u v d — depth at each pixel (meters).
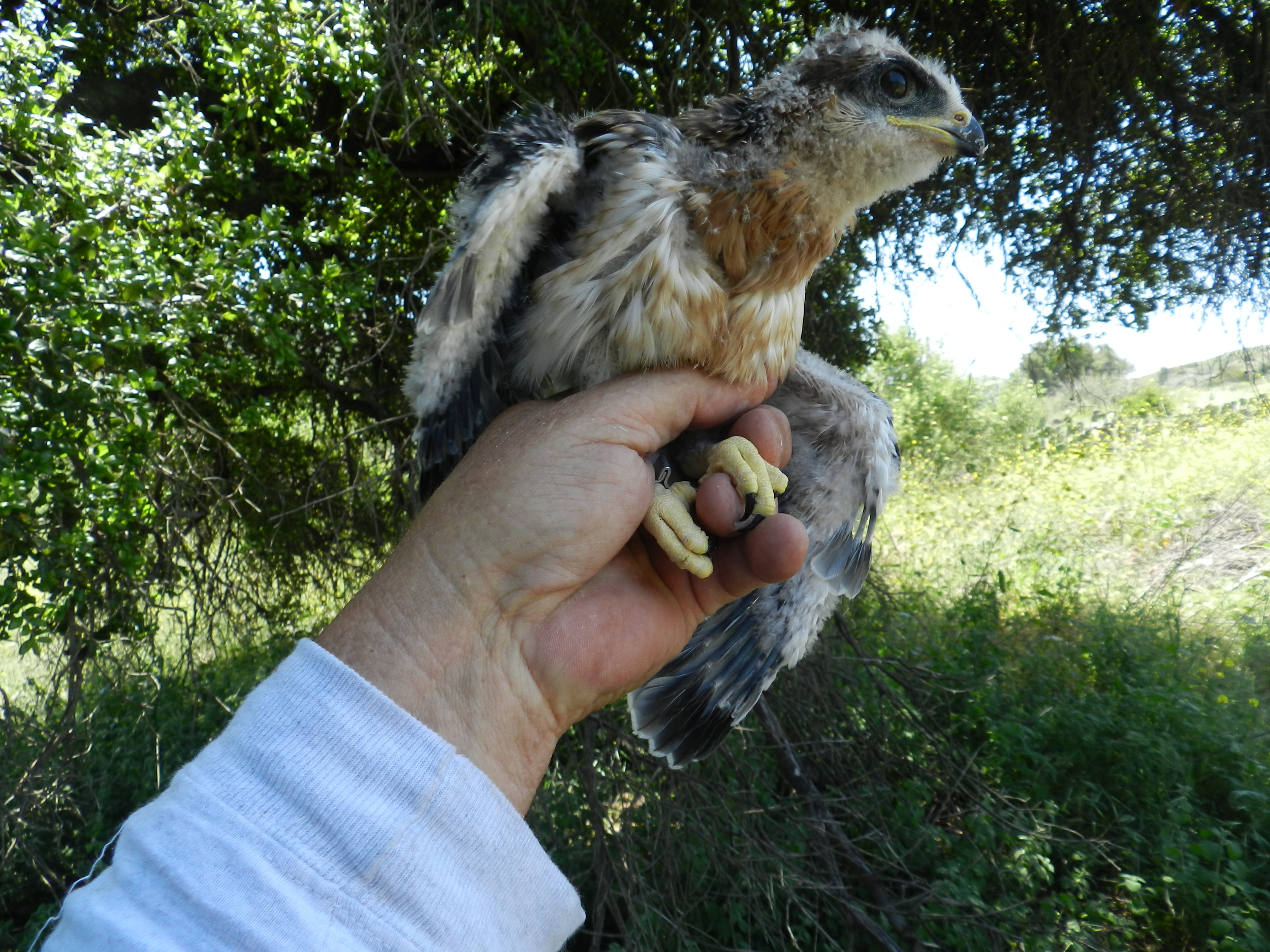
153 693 0.87
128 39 0.81
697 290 0.28
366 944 0.17
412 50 0.66
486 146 0.30
